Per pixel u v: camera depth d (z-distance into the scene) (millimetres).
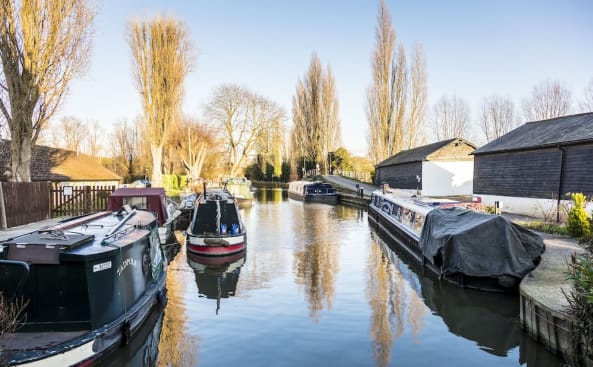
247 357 5891
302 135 54062
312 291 8938
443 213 10641
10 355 4438
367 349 6160
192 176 39656
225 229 12695
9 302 4676
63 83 14992
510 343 6387
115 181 28266
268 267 10992
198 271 10570
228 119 44188
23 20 13586
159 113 29859
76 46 14984
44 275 5086
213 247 11828
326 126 51562
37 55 13961
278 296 8586
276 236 15883
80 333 5074
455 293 8609
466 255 8727
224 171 45750
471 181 28516
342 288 9164
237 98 44188
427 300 8328
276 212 24594
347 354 5996
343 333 6727
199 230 12914
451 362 5789
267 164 62969
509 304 7957
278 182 60031
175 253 12836
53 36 14164
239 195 29219
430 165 28047
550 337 5738
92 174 25781
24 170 14617
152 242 8102
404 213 14734
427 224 10953
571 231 11602
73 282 5141
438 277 9734
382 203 19016
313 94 51531
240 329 6863
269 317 7406
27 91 13992
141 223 7898
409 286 9336
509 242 8516
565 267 8125
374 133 39688
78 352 4840
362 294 8742
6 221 13406
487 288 8625
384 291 8961
